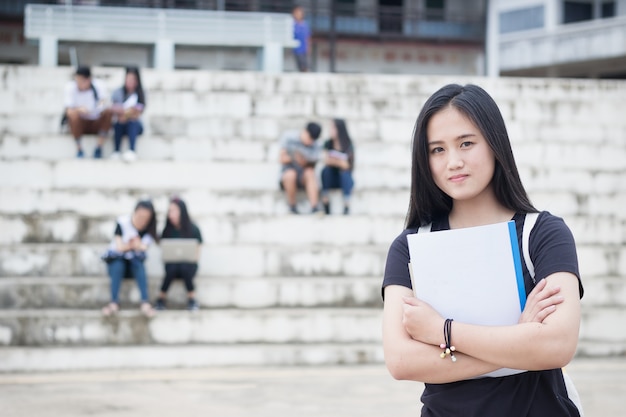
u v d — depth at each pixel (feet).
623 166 48.57
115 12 69.26
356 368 32.55
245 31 71.20
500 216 10.27
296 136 42.55
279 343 34.35
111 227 39.32
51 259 37.14
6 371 31.99
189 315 34.06
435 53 107.14
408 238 9.85
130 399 27.04
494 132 10.00
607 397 26.99
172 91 51.06
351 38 105.19
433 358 9.57
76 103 44.86
